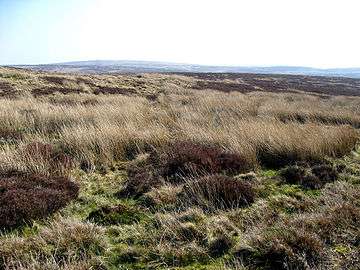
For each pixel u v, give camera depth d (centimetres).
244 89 3719
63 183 612
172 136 943
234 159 734
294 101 2356
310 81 7769
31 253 392
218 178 604
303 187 644
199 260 409
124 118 1147
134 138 883
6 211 485
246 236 446
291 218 499
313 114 1490
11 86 2384
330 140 857
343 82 8406
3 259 394
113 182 664
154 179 650
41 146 789
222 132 926
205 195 569
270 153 798
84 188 631
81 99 1895
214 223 477
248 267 394
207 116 1269
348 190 598
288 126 974
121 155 820
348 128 1029
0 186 562
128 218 509
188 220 495
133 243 443
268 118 1237
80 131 891
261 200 568
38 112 1230
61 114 1203
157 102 1928
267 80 6756
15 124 1087
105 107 1369
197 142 885
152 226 483
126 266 399
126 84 3156
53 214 515
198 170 678
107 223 495
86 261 394
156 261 405
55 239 431
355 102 2584
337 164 756
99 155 792
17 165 672
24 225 483
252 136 869
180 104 1773
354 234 447
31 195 532
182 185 612
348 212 493
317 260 399
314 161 779
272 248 411
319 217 486
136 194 600
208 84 3981
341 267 388
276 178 683
